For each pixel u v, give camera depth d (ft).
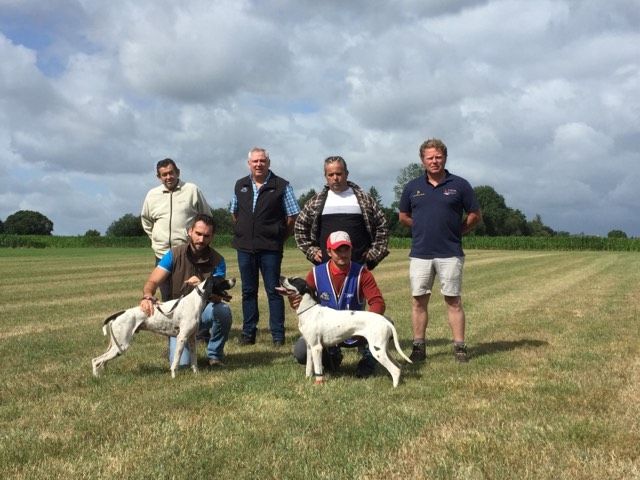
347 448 12.63
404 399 16.42
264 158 25.07
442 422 14.33
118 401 16.51
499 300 41.70
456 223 21.36
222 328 21.16
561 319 31.86
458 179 21.29
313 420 14.53
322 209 21.18
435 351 23.65
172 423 14.38
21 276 64.95
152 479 11.18
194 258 21.56
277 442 13.02
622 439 12.89
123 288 51.67
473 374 19.17
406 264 89.30
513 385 17.69
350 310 18.57
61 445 13.06
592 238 194.90
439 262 21.27
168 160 25.02
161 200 25.50
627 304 38.19
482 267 83.76
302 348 20.29
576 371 19.34
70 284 55.47
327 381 18.47
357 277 19.43
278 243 25.61
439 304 39.60
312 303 18.21
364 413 15.07
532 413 14.88
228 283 19.97
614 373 19.02
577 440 12.87
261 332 29.25
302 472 11.39
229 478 11.21
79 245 219.00
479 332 28.07
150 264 89.66
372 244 21.61
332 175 20.88
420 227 21.50
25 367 21.16
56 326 31.04
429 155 20.93
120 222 341.82
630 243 190.60
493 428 13.74
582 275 66.80
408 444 12.86
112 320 19.66
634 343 24.32
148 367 21.04
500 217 396.57
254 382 18.29
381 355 17.67
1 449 12.77
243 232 25.45
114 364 21.50
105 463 11.96
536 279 61.26
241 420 14.58
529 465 11.59
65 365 21.39
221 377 19.17
